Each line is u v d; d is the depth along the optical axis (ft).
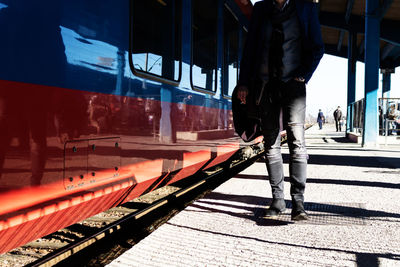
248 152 25.68
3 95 6.13
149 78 10.80
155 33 11.28
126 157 9.53
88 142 8.04
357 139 44.09
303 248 7.63
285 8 9.20
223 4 18.19
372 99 38.91
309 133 78.07
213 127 17.07
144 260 7.07
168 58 12.23
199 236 8.46
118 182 9.15
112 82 8.95
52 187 7.04
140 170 10.25
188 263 6.92
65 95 7.40
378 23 39.37
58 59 7.25
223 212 10.63
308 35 9.27
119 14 9.26
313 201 12.05
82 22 7.92
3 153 6.10
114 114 9.03
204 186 19.01
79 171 7.75
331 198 12.53
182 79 13.38
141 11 10.41
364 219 9.86
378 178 17.02
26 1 6.57
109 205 9.20
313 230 8.87
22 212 6.42
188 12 13.93
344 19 67.87
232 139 20.51
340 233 8.63
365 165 22.13
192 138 14.33
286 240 8.16
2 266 8.11
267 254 7.32
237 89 9.91
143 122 10.43
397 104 44.55
